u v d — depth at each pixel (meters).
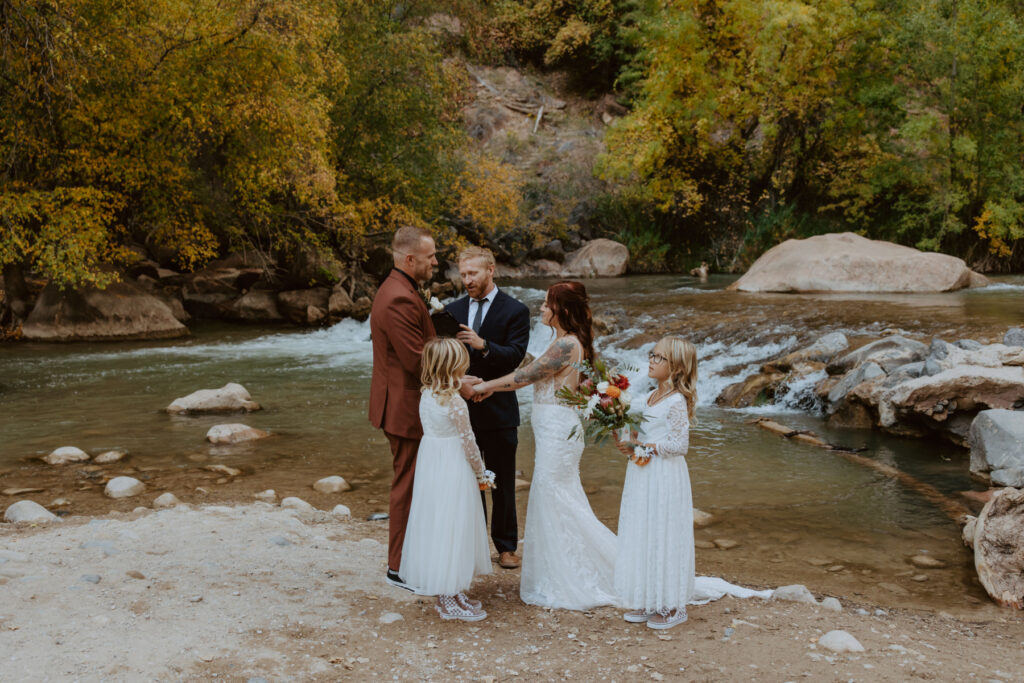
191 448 8.43
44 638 3.55
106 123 15.31
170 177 16.81
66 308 16.97
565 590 4.32
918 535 5.96
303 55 17.69
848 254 17.05
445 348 4.05
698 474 7.55
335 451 8.35
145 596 4.11
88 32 14.58
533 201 27.77
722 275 25.23
